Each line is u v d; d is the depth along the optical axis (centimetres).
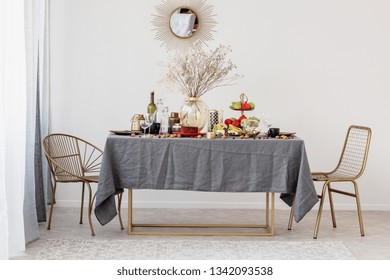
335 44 617
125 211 610
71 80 616
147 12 613
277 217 593
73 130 619
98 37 613
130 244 490
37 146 548
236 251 475
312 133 623
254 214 603
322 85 620
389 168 625
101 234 521
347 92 621
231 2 613
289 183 502
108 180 496
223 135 512
